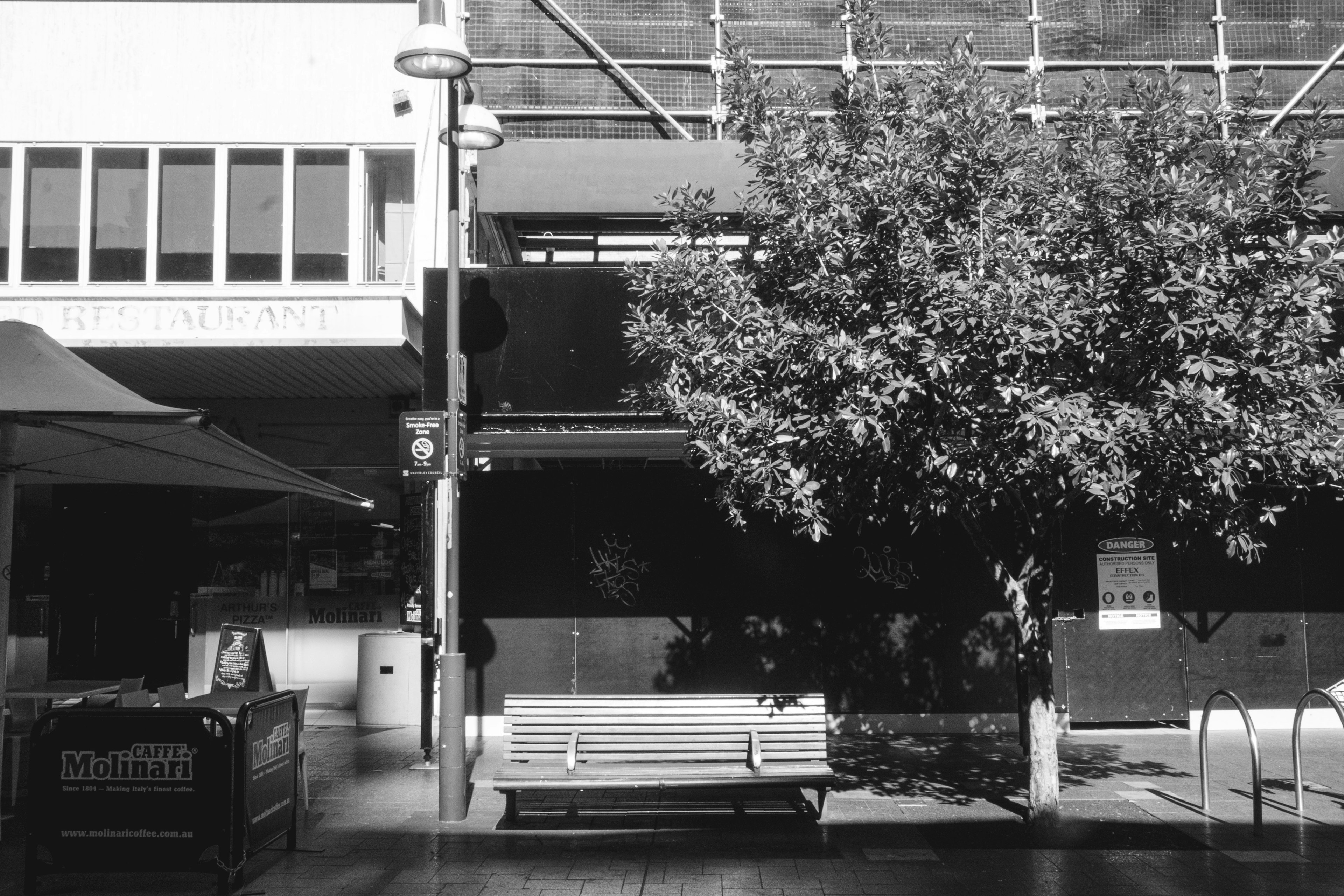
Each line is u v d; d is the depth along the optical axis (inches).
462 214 539.2
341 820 350.6
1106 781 399.9
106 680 540.4
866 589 501.4
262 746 288.7
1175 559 507.8
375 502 569.9
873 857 302.4
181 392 555.8
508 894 271.6
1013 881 279.6
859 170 320.5
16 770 360.8
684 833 331.6
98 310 451.5
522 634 500.4
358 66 550.0
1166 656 505.0
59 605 582.6
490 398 459.8
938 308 285.1
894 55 536.7
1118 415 274.1
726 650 498.9
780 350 305.3
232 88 546.6
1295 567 508.1
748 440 312.8
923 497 309.1
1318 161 475.8
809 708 350.6
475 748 472.7
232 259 540.1
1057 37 561.0
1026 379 291.3
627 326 422.3
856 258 309.9
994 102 320.5
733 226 435.2
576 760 342.6
